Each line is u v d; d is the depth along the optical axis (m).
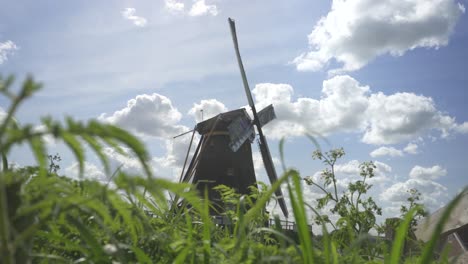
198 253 2.09
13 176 1.32
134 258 2.07
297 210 1.68
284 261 1.73
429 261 1.49
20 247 1.26
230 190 3.25
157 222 2.62
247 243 2.06
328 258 1.83
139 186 1.28
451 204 1.48
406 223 1.73
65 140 1.03
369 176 7.71
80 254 2.12
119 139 1.00
